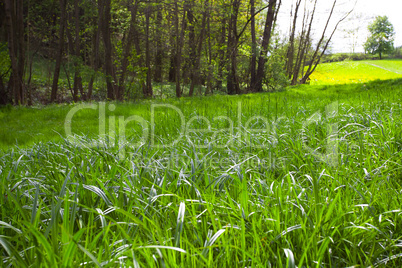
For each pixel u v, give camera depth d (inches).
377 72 2268.7
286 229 85.4
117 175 134.6
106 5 786.2
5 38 827.4
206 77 979.3
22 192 118.9
